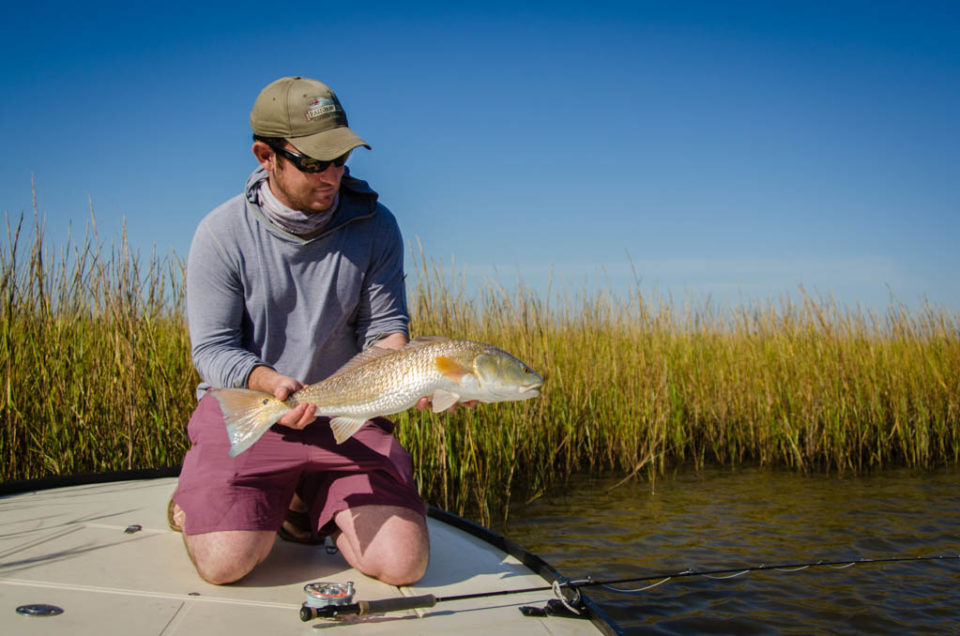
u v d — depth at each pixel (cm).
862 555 500
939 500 659
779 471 796
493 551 312
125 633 210
